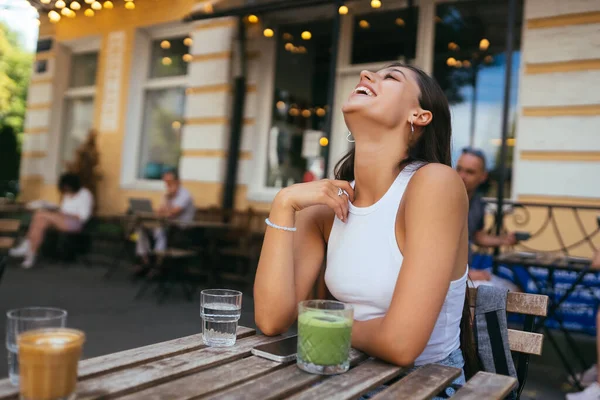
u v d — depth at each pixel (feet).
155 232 18.67
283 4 16.07
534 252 12.29
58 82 26.18
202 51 21.01
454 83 17.11
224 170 20.45
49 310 3.03
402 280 3.81
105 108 24.16
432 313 3.71
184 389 2.94
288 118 20.21
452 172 4.14
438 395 4.04
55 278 18.66
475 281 10.11
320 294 5.23
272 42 20.48
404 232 4.21
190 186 21.04
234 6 17.72
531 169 13.96
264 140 20.44
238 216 18.84
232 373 3.29
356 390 3.07
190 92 21.27
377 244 4.23
